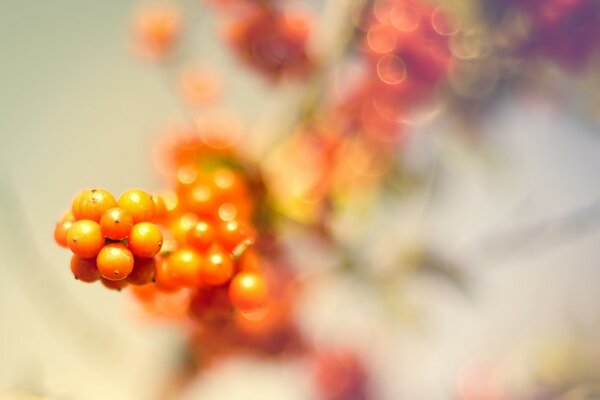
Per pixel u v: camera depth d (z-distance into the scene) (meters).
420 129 0.48
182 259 0.35
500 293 0.51
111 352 0.50
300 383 0.51
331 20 0.46
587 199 0.50
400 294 0.50
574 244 0.51
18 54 0.47
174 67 0.48
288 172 0.46
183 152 0.44
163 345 0.50
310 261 0.46
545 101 0.48
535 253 0.51
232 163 0.42
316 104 0.46
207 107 0.48
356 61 0.46
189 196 0.37
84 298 0.50
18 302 0.49
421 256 0.50
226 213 0.37
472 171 0.49
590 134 0.49
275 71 0.46
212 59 0.48
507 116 0.49
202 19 0.48
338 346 0.50
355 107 0.46
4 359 0.49
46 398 0.46
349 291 0.49
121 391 0.50
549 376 0.51
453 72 0.46
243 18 0.45
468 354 0.52
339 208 0.46
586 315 0.52
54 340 0.49
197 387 0.50
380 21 0.46
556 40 0.46
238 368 0.50
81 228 0.33
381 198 0.48
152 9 0.47
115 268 0.33
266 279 0.44
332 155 0.46
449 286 0.51
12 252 0.48
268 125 0.47
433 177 0.49
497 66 0.47
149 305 0.40
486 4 0.46
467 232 0.50
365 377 0.51
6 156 0.48
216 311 0.36
